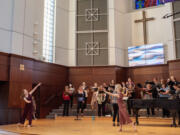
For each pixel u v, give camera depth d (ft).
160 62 44.11
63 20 47.57
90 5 48.37
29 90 35.78
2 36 32.86
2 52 32.17
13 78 33.30
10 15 34.22
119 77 46.03
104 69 45.80
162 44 44.19
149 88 31.40
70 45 48.03
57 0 46.62
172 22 42.91
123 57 48.14
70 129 23.24
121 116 22.13
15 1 34.76
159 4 47.42
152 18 46.44
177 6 42.98
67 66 46.88
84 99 35.96
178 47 41.88
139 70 46.19
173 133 20.20
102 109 36.45
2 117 32.17
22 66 34.88
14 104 33.04
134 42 48.01
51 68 42.96
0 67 31.89
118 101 22.72
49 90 42.04
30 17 37.37
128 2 50.42
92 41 47.34
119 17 48.47
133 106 27.63
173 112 25.73
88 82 45.93
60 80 44.86
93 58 46.91
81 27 48.16
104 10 47.85
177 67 40.50
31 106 27.37
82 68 46.68
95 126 26.04
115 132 20.90
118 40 47.44
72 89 39.86
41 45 41.96
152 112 33.83
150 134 19.51
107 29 47.09
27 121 32.65
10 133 21.83
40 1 42.42
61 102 44.70
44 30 43.55
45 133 20.27
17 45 34.63
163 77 43.47
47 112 41.04
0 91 33.12
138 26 48.03
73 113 39.47
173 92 28.94
